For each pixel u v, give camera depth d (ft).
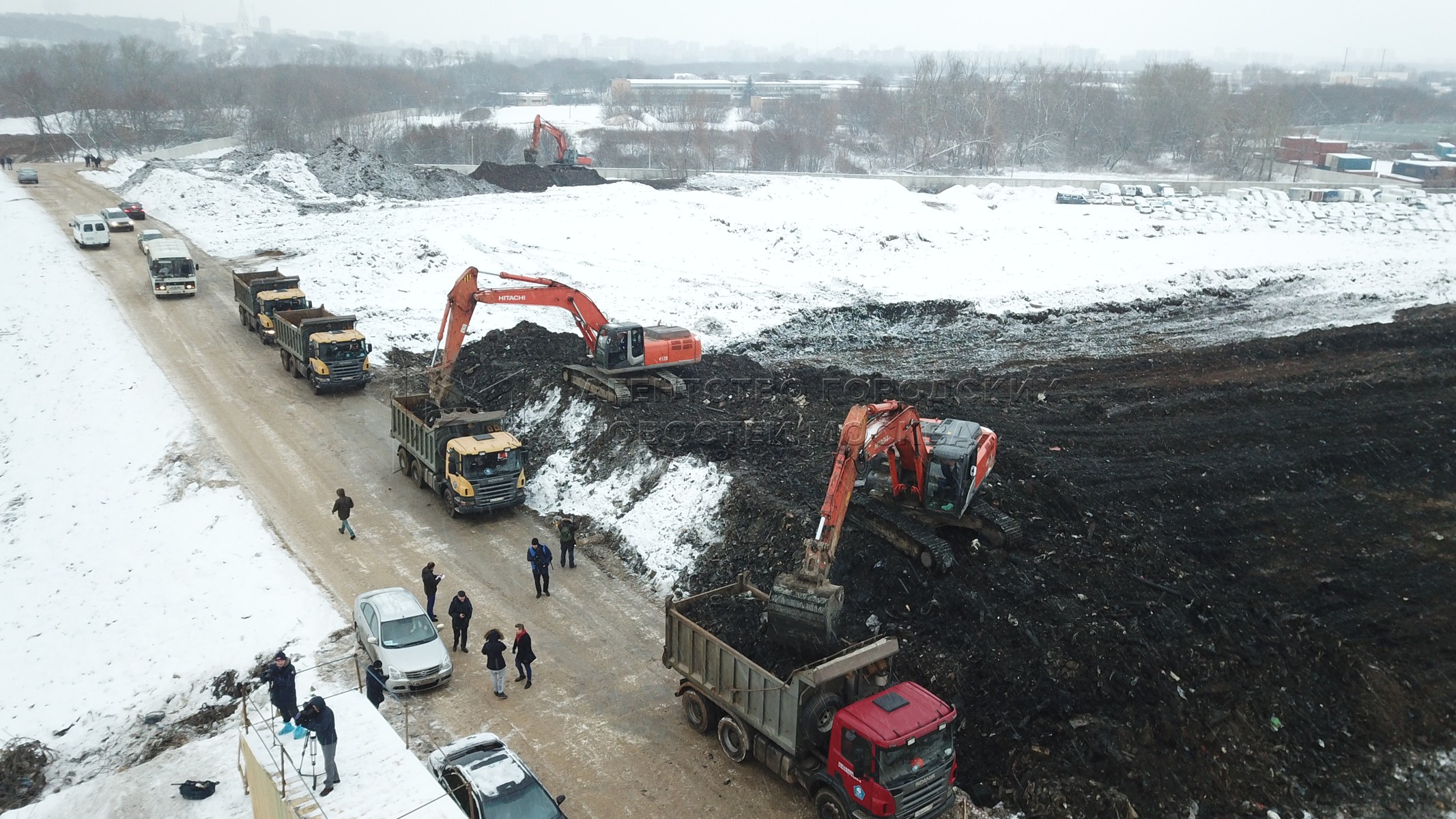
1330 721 60.59
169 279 156.35
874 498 77.82
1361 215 236.63
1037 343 146.00
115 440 106.63
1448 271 187.83
